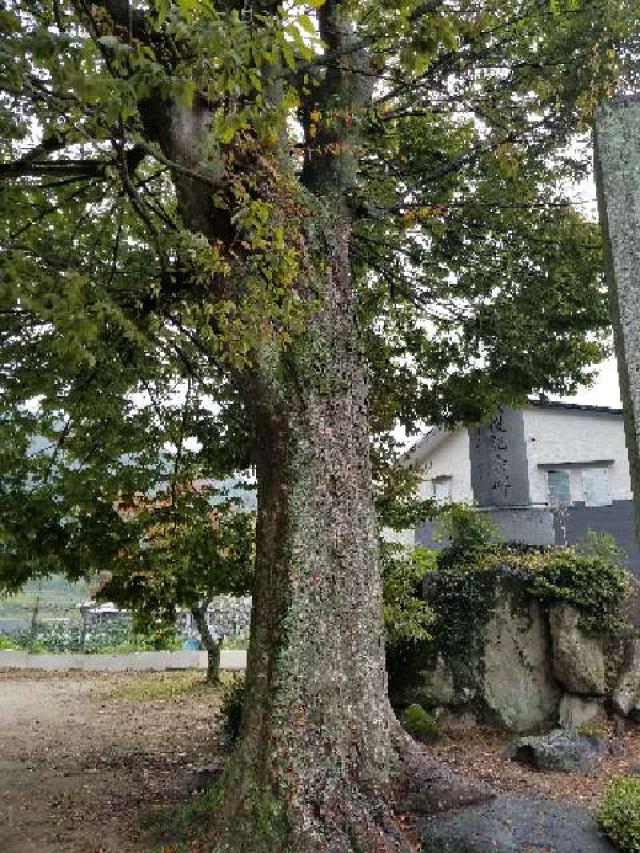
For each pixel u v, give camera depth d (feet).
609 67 26.32
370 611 19.90
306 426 20.31
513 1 27.32
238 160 20.30
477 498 39.45
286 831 16.90
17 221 24.09
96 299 15.42
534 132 29.81
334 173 24.26
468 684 31.83
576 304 35.53
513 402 37.96
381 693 19.65
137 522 29.27
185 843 18.06
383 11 25.71
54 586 86.48
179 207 21.17
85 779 27.99
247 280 19.26
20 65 11.98
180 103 18.94
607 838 18.54
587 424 62.39
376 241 32.99
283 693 18.37
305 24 12.30
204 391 30.66
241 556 30.55
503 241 34.96
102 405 29.68
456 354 37.60
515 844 17.87
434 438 68.44
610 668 31.17
